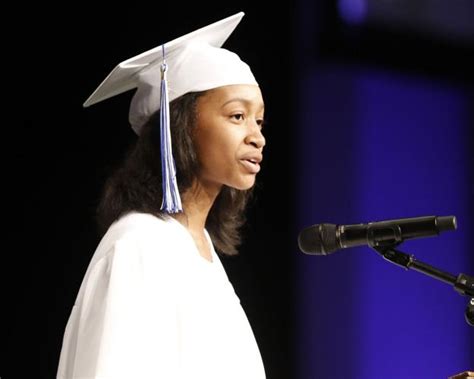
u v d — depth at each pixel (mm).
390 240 7418
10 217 12930
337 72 15711
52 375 13070
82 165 13195
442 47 16609
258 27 14664
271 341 15078
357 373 15891
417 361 16297
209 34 7906
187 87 7594
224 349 7246
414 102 16562
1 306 12922
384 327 16141
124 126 13320
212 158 7543
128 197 7609
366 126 16094
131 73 7969
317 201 15484
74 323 7059
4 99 12891
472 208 16922
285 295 15133
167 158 7367
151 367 6762
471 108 16922
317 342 15523
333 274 15766
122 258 7012
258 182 15086
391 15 16141
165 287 7012
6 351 12938
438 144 16766
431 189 16703
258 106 7684
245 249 14953
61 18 13078
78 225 13148
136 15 13312
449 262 16875
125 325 6762
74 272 13141
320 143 15539
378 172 16234
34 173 13047
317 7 15414
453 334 16453
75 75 13141
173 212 7398
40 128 13047
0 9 12852
